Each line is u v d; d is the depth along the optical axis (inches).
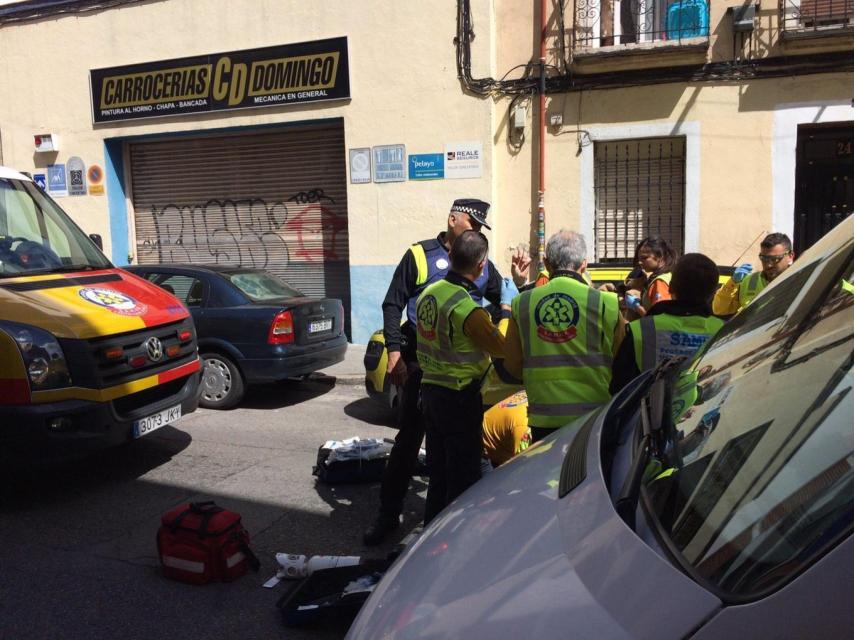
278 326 282.2
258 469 214.8
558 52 377.4
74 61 476.7
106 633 125.7
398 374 156.7
